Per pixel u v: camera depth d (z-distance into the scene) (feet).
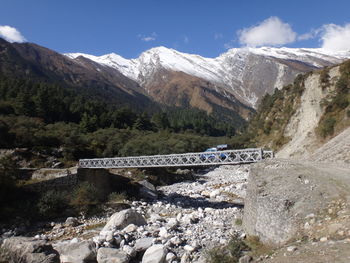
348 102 162.30
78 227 88.12
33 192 108.99
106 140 230.68
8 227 87.04
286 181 58.44
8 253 41.29
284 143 221.25
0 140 163.53
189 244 61.52
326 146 114.52
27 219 92.99
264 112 331.36
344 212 44.11
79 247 55.72
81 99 382.22
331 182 55.16
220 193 130.41
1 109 239.30
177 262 52.85
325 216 45.75
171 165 112.06
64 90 430.20
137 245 59.88
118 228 75.72
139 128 344.08
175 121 453.17
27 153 163.02
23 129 179.93
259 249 50.72
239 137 332.19
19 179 117.19
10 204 99.91
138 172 170.71
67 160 172.45
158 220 86.58
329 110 175.63
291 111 234.58
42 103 276.82
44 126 218.38
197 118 530.68
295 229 46.73
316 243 39.14
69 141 189.47
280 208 51.42
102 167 131.03
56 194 107.45
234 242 53.67
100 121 308.40
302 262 33.81
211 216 87.51
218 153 104.17
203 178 193.88
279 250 41.91
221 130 533.96
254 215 59.41
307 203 50.29
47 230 85.92
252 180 65.57
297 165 67.87
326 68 216.54
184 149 242.78
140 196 133.28
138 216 81.56
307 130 193.36
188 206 110.42
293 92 252.42
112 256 53.31
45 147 175.52
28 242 41.91
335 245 36.14
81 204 108.27
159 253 53.47
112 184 142.31
